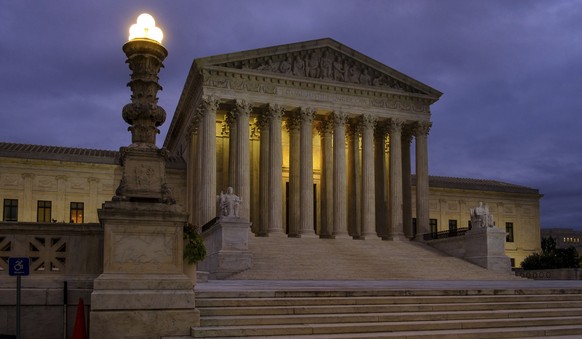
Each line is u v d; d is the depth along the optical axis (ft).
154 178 51.72
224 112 199.11
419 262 156.04
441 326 57.57
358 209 210.38
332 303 61.11
